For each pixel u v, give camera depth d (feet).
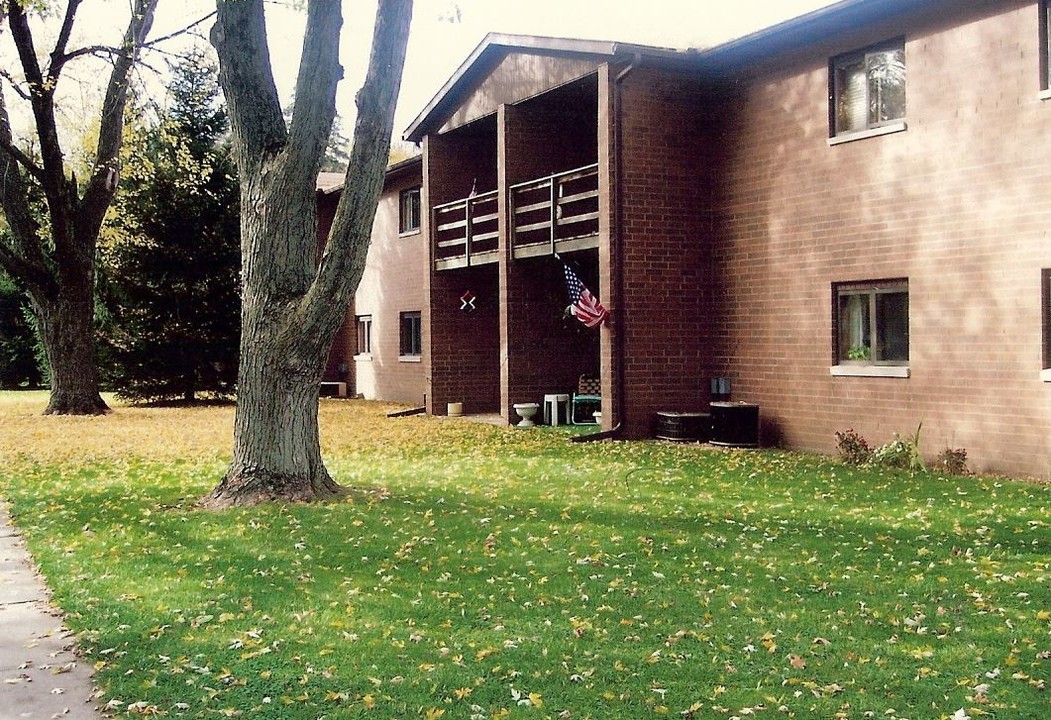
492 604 21.83
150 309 89.56
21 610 22.22
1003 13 41.24
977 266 42.39
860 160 47.73
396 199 92.27
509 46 65.10
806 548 27.12
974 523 30.35
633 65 54.24
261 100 35.01
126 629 20.39
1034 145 40.06
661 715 15.61
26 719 15.89
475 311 78.28
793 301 51.70
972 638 19.12
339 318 35.14
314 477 36.04
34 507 35.27
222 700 16.48
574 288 56.34
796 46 51.08
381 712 15.87
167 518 32.27
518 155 67.05
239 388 35.83
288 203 34.88
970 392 42.83
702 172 56.80
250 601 22.34
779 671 17.51
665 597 22.27
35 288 79.51
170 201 89.30
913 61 45.06
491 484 39.40
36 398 106.63
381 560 26.21
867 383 47.62
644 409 56.08
